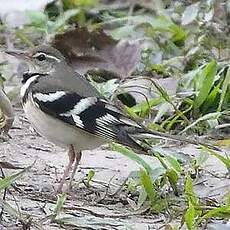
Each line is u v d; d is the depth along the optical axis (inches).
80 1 715.4
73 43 640.4
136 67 624.1
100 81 624.7
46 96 451.5
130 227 383.9
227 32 641.0
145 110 551.8
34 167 471.8
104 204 426.0
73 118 446.0
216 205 417.4
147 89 569.3
